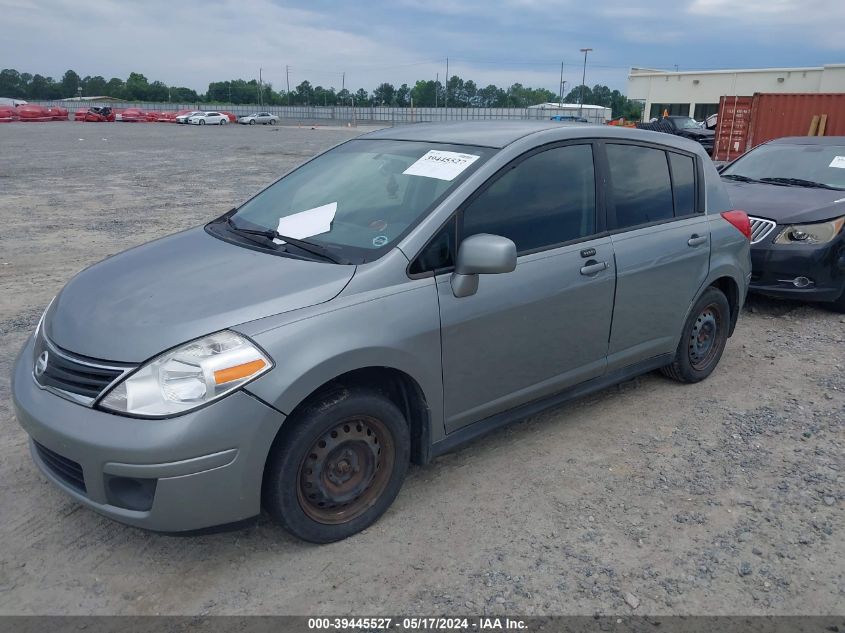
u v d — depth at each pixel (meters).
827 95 19.03
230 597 2.87
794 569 3.08
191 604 2.83
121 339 2.86
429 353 3.29
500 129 4.08
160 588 2.92
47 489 3.62
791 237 6.70
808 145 8.45
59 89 163.38
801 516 3.48
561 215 3.89
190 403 2.71
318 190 4.00
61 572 3.01
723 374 5.32
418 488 3.67
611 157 4.23
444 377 3.40
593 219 4.07
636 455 4.06
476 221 3.51
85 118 62.50
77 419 2.78
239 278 3.17
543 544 3.23
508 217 3.65
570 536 3.29
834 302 6.99
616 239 4.14
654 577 3.02
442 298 3.32
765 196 7.31
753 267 6.91
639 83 55.69
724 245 4.91
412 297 3.22
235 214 4.23
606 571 3.05
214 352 2.77
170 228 11.14
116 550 3.16
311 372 2.87
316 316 2.96
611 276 4.06
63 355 2.95
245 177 19.16
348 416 3.08
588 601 2.87
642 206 4.39
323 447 3.06
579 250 3.91
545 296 3.72
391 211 3.54
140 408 2.71
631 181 4.34
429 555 3.14
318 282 3.09
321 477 3.08
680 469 3.91
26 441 4.07
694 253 4.63
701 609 2.84
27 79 161.88
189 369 2.74
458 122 4.53
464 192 3.48
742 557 3.16
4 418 4.34
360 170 4.02
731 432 4.36
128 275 3.38
